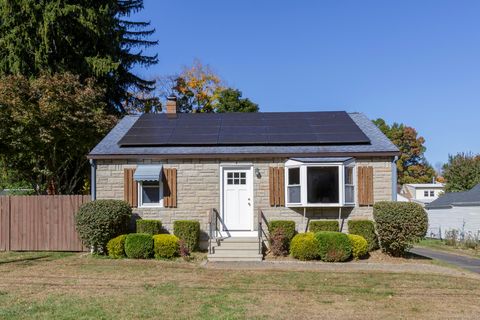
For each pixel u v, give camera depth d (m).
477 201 30.28
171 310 8.41
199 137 17.39
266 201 16.39
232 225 16.41
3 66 23.64
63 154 23.12
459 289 10.56
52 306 8.60
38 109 20.28
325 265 13.77
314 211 16.28
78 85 22.16
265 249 16.06
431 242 29.62
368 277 11.89
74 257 15.10
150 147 16.91
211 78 43.56
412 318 8.12
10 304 8.74
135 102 30.47
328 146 16.83
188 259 14.59
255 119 19.61
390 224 14.59
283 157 16.41
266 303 9.05
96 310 8.34
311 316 8.18
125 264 13.66
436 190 53.84
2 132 20.00
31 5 23.23
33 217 16.80
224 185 16.55
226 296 9.59
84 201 16.77
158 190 16.61
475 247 24.88
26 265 13.45
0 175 24.33
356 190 16.30
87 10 24.50
